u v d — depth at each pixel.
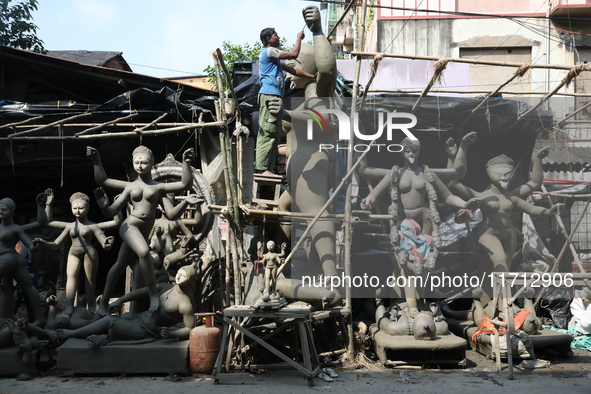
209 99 9.83
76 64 11.35
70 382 6.12
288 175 7.57
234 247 6.98
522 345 6.80
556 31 14.66
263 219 7.32
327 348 7.13
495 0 14.96
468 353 7.56
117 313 6.94
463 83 13.83
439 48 14.91
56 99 12.43
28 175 11.09
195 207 8.02
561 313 8.70
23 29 13.40
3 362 6.32
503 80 14.49
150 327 6.53
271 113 6.85
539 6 14.87
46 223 6.98
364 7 7.14
